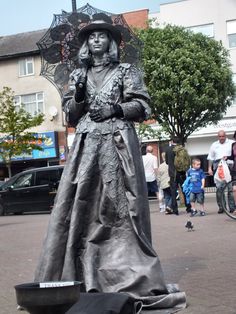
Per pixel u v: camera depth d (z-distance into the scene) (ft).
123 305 13.60
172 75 95.50
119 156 17.07
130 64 17.92
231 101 111.45
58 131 140.77
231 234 32.24
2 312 17.48
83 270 16.56
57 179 72.13
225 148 44.45
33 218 59.57
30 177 72.64
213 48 101.30
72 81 17.97
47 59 19.29
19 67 145.79
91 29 17.85
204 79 97.76
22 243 35.63
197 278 20.92
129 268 16.37
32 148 124.16
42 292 10.80
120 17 18.83
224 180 42.83
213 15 134.51
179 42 98.07
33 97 144.36
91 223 17.02
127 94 17.44
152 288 16.21
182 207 54.85
